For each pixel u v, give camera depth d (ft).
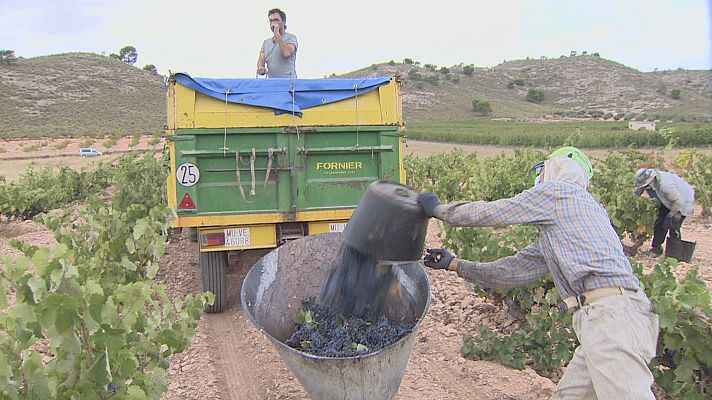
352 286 14.38
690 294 14.55
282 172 23.21
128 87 342.85
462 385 17.44
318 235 16.52
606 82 467.11
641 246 37.27
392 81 23.84
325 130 23.22
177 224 22.62
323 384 12.39
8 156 160.15
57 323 9.52
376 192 12.92
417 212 12.54
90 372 10.30
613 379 11.01
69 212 23.34
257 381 18.28
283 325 15.81
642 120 296.51
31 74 325.01
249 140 22.94
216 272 23.81
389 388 12.83
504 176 44.75
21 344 10.44
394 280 14.75
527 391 16.85
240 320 23.57
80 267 15.85
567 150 13.06
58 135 231.91
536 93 443.73
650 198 33.14
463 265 13.98
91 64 363.76
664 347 15.43
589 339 11.39
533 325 18.79
